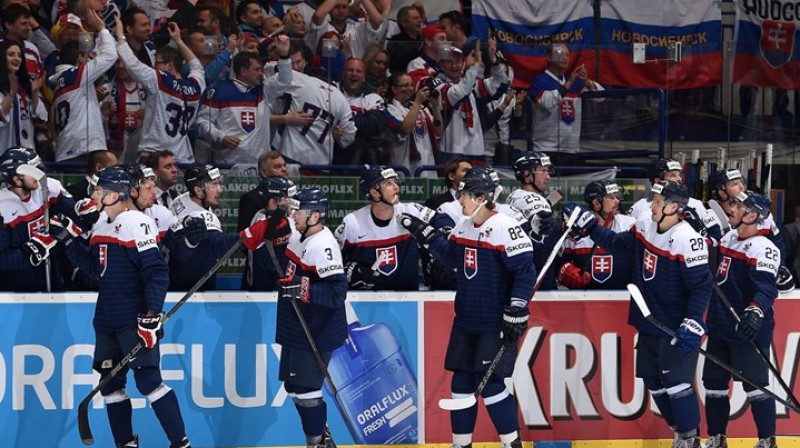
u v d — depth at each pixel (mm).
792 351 23719
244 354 22500
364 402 22781
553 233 23375
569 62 26016
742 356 22562
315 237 21000
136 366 20953
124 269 20797
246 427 22531
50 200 22734
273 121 25438
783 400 22281
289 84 25359
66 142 24703
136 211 21047
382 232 22797
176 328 22312
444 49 25750
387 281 22938
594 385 23312
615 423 23375
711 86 26172
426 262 24062
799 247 26250
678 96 26094
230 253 21594
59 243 22297
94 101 24719
